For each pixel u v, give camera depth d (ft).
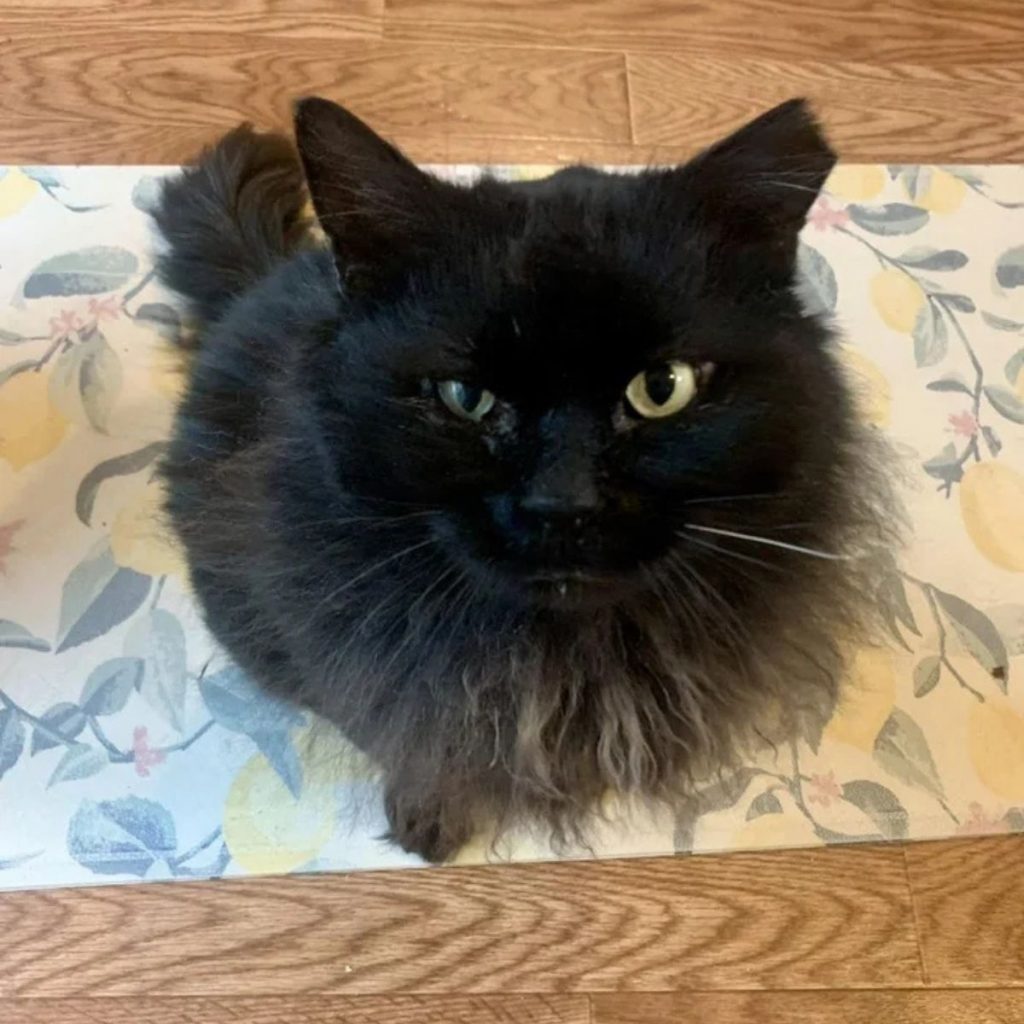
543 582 2.17
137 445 3.76
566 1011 3.19
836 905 3.32
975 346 4.05
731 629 2.50
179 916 3.24
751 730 2.93
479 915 3.28
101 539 3.63
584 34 4.67
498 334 2.01
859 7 4.80
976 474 3.85
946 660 3.59
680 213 2.10
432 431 2.10
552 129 4.47
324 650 2.55
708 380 2.09
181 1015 3.14
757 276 2.19
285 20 4.60
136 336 3.91
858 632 2.87
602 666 2.53
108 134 4.32
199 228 3.46
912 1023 3.20
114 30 4.52
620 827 3.33
